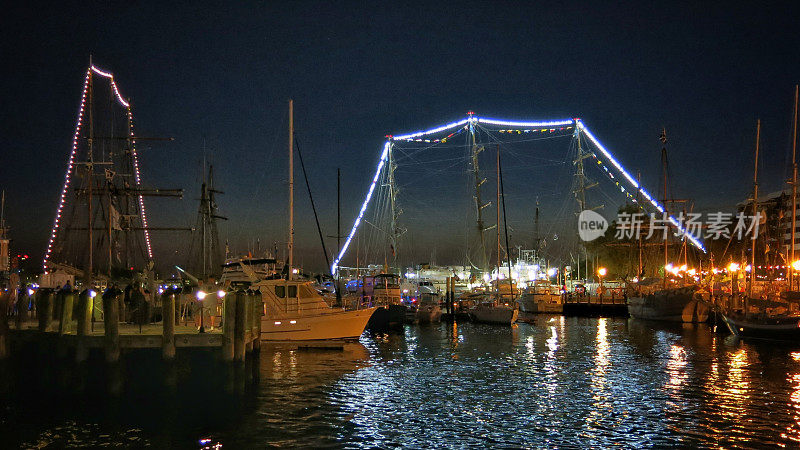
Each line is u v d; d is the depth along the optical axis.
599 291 88.88
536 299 83.38
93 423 20.59
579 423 21.09
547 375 30.25
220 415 21.69
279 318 37.28
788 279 50.81
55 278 37.66
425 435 19.61
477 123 74.81
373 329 55.75
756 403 24.05
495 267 77.31
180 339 24.47
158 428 20.08
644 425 20.88
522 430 20.23
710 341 45.97
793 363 34.31
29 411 21.92
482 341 46.56
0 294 24.34
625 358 36.56
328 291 62.16
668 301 65.06
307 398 24.47
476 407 23.25
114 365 23.95
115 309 24.02
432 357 36.59
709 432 20.08
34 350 24.92
